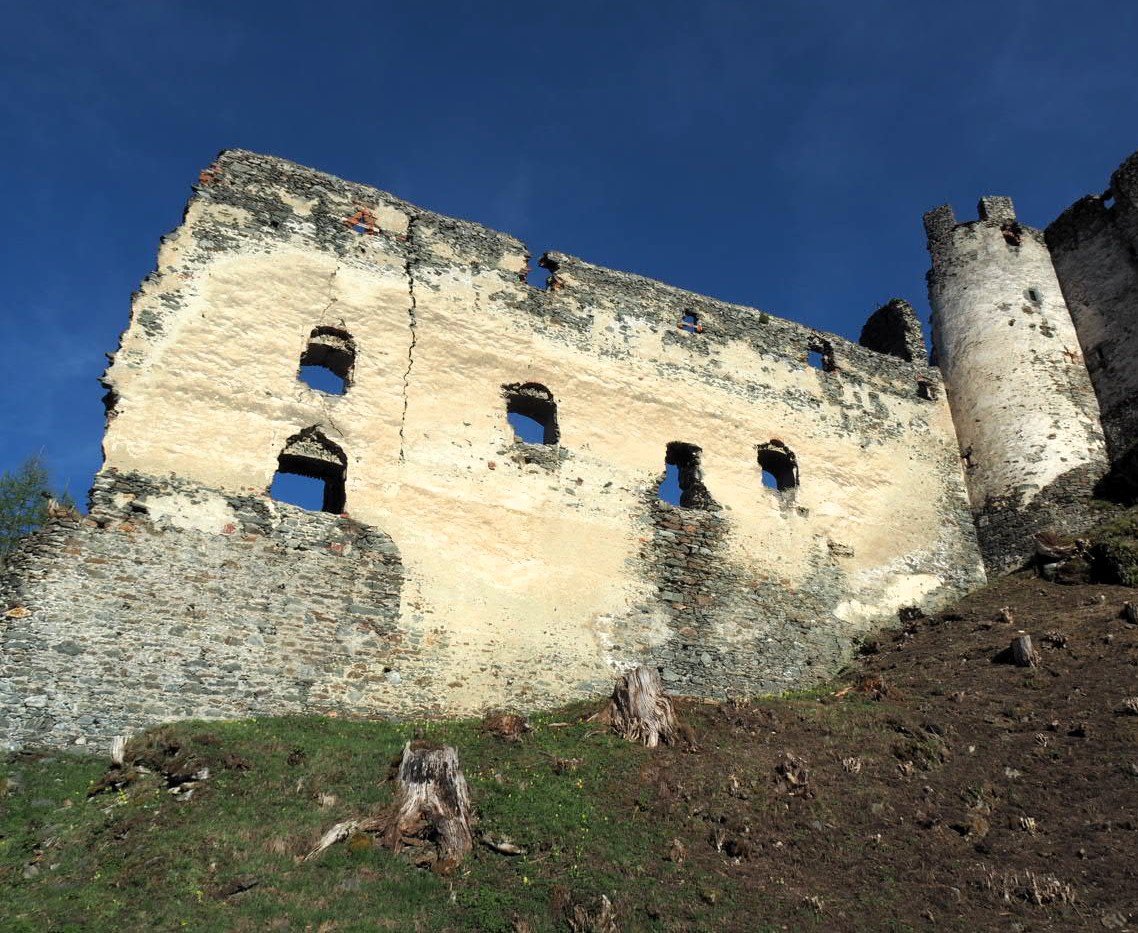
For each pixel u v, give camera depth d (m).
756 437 22.39
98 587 14.43
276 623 15.40
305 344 18.19
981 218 28.64
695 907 10.22
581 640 17.86
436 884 10.59
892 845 11.46
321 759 12.89
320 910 9.91
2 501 22.11
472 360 19.70
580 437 20.09
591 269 22.52
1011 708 14.89
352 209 20.17
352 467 17.39
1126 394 24.67
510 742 14.21
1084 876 10.33
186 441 16.20
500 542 18.06
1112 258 26.20
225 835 10.93
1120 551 20.14
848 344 25.52
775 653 19.67
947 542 23.59
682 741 14.21
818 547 21.70
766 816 12.14
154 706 13.97
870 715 15.31
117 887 10.03
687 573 19.69
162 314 17.12
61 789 12.07
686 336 22.92
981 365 26.09
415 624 16.52
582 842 11.42
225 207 18.84
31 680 13.41
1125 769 12.33
